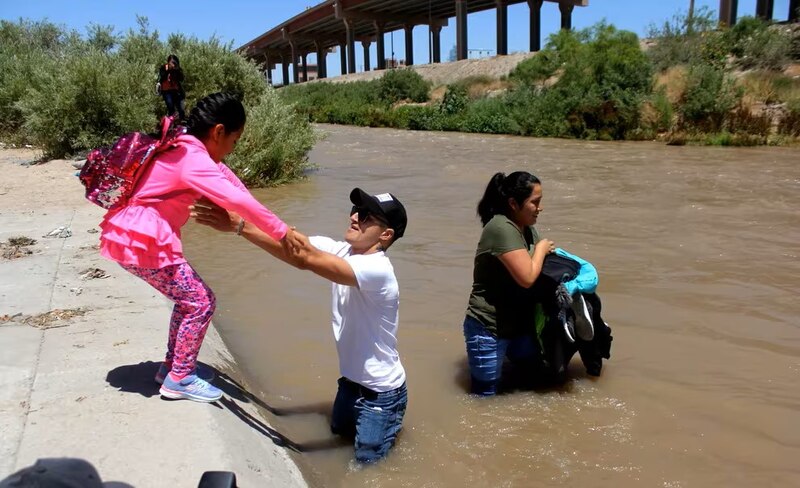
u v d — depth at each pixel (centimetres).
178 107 1303
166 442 271
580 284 386
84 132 1384
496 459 324
